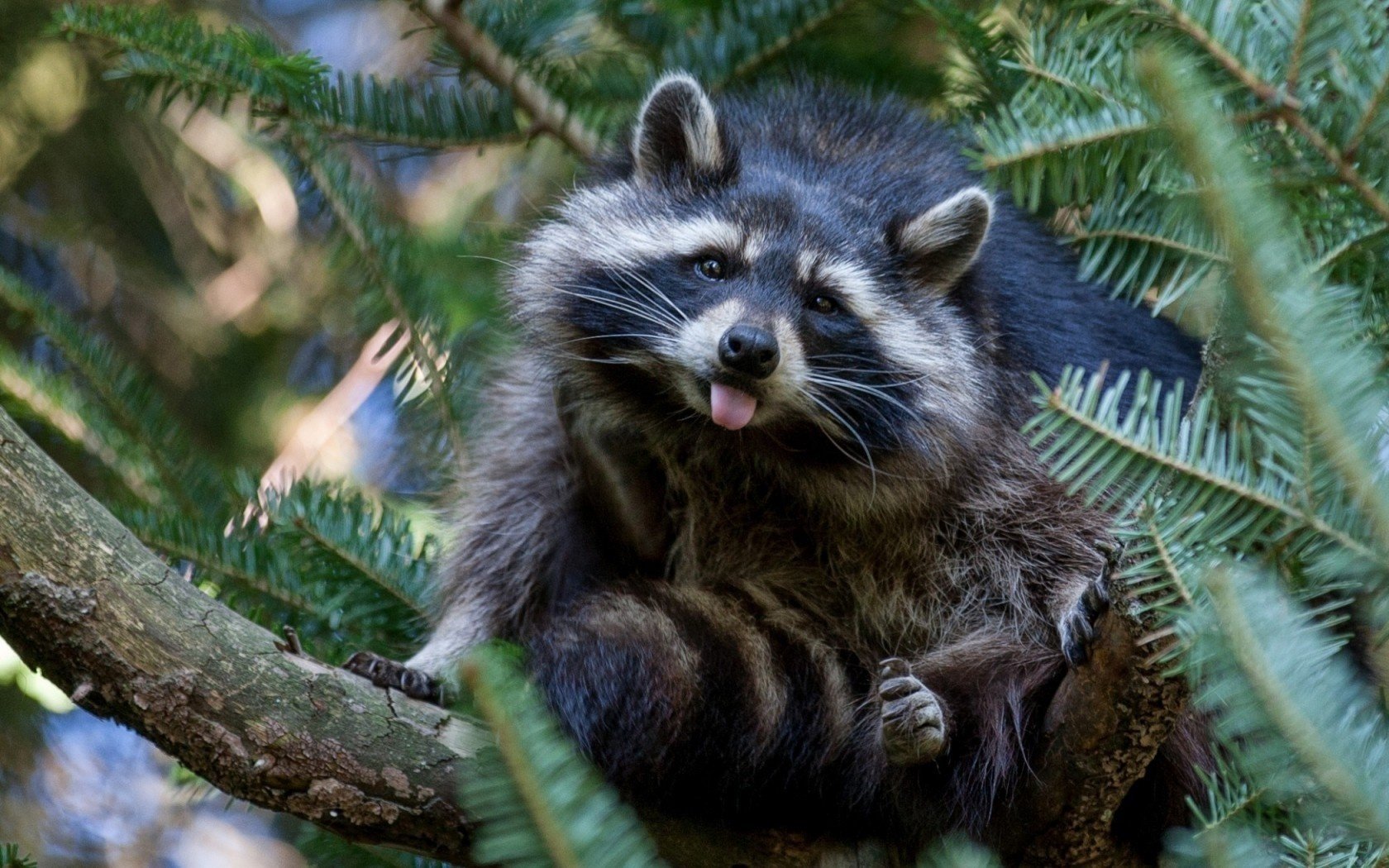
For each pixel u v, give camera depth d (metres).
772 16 9.14
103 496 8.35
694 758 6.60
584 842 3.57
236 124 12.16
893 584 7.87
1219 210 3.81
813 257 7.76
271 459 12.16
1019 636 7.38
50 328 8.03
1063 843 6.32
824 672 7.07
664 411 7.84
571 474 8.30
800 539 8.06
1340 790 3.68
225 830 11.98
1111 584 5.36
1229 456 4.37
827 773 6.81
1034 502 7.65
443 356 8.70
